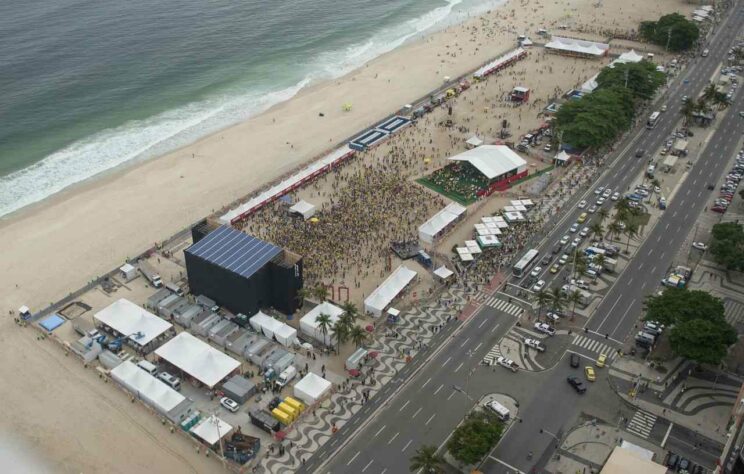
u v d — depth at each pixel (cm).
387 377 14200
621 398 13600
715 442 12531
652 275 17288
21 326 15688
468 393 13788
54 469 12138
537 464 12156
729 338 13812
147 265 17612
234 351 14800
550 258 17988
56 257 18300
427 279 17325
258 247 16200
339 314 15325
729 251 16988
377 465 12169
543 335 15325
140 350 14775
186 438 12812
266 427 12750
